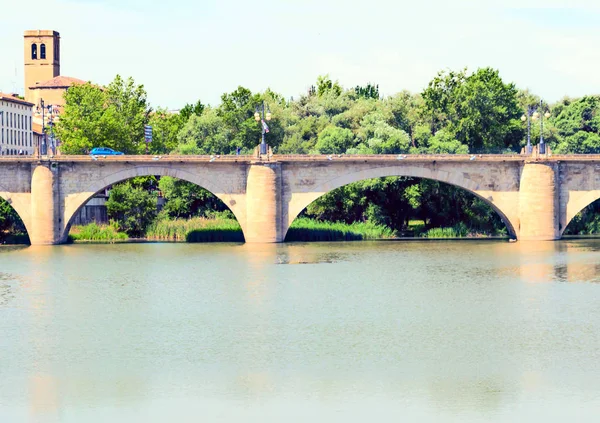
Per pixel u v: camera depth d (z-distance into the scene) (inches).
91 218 6953.7
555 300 3860.7
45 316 3624.5
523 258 5211.6
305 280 4421.8
